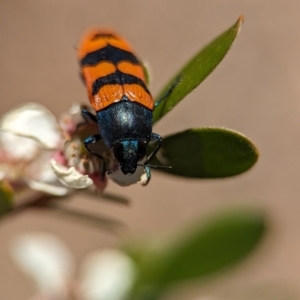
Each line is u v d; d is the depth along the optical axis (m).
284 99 0.33
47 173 0.13
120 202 0.13
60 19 0.33
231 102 0.32
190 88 0.12
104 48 0.13
